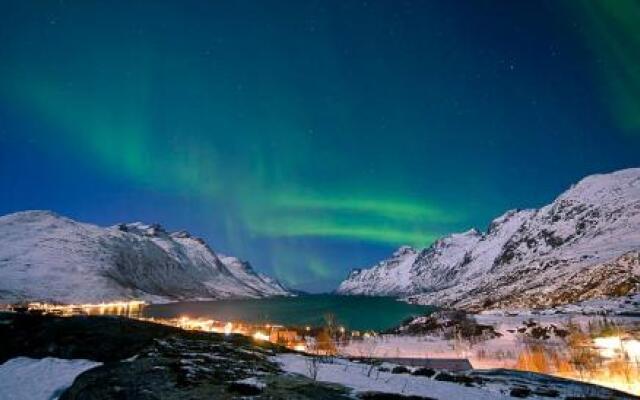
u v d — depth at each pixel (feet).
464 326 287.69
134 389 39.11
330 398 39.24
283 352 67.31
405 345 234.38
